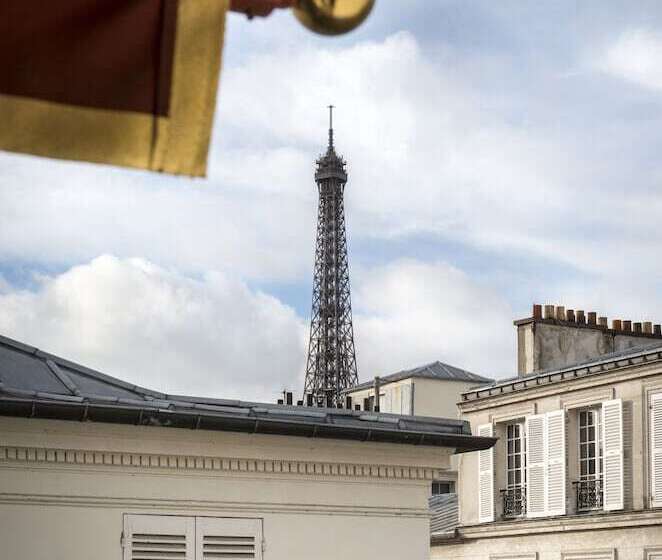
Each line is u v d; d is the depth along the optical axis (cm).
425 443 1502
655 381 3306
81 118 379
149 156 382
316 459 1465
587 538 3466
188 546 1401
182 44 380
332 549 1473
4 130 376
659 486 3266
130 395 1438
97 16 381
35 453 1340
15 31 377
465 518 3934
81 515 1359
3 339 1420
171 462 1398
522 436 3775
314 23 388
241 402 1445
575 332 4175
